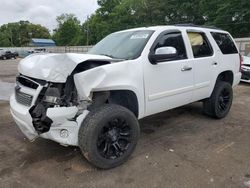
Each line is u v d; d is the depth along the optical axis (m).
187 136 4.33
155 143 4.04
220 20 29.75
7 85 9.80
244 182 2.96
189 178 3.04
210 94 4.88
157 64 3.72
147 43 3.73
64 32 80.06
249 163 3.40
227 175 3.10
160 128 4.71
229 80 5.50
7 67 20.58
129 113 3.32
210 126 4.82
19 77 3.45
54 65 2.93
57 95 2.95
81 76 2.89
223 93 5.17
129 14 46.28
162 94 3.85
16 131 4.56
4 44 98.38
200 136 4.33
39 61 3.14
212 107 5.02
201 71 4.50
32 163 3.42
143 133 4.46
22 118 3.13
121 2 51.94
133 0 44.56
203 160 3.48
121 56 3.72
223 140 4.17
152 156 3.60
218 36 5.14
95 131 3.03
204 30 4.82
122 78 3.27
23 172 3.20
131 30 4.40
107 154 3.22
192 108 5.96
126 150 3.37
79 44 73.06
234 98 7.38
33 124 2.99
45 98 3.00
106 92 3.29
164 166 3.33
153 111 3.84
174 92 4.04
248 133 4.48
